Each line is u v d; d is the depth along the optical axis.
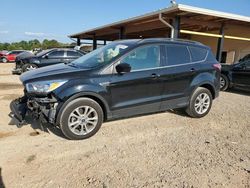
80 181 3.03
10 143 4.04
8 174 3.14
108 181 3.04
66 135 4.16
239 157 3.78
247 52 15.40
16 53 31.23
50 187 2.90
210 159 3.68
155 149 3.97
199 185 3.01
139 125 5.09
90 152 3.80
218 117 5.89
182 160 3.62
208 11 9.89
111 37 23.86
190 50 5.57
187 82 5.40
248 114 6.21
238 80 9.36
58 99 4.04
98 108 4.37
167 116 5.79
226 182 3.09
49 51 13.34
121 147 4.01
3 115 5.46
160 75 4.93
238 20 11.26
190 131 4.86
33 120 5.07
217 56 12.45
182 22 11.07
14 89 8.80
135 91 4.70
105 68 4.41
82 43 26.08
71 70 4.40
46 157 3.60
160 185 2.99
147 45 4.88
